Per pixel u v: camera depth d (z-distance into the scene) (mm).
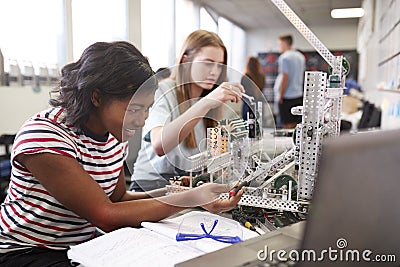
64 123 913
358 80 7070
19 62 2699
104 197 864
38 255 881
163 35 4625
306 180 801
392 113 2729
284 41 6035
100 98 917
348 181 396
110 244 746
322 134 777
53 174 824
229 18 7293
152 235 791
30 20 2771
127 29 3824
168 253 704
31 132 855
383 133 419
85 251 722
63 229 931
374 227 432
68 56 3062
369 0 5344
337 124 841
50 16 2930
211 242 738
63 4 3014
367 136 406
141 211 860
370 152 401
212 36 1544
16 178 898
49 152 824
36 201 898
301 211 812
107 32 3533
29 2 2752
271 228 789
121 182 1085
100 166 988
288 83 5508
